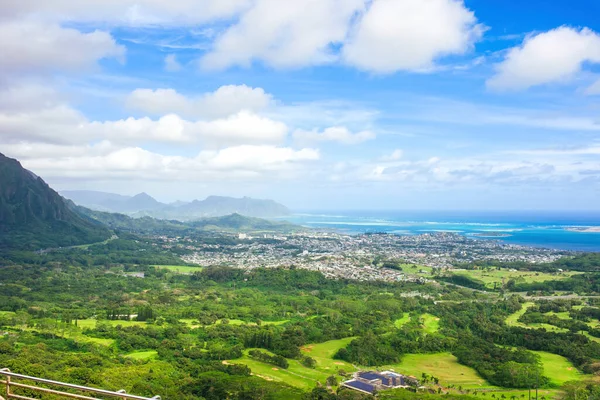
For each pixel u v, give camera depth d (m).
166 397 88.38
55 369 95.69
